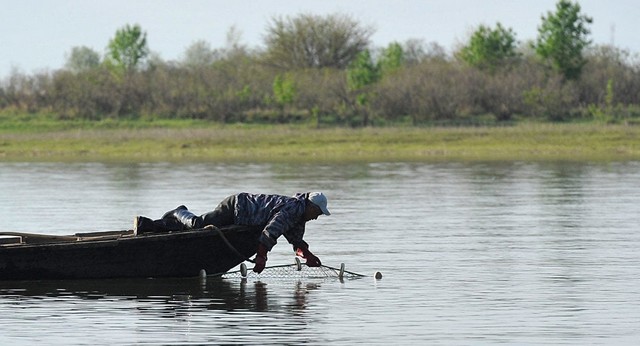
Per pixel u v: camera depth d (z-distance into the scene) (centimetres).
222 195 9425
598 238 6550
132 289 4934
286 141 17188
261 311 4400
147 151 16475
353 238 6600
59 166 13775
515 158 14838
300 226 5097
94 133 18650
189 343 3859
